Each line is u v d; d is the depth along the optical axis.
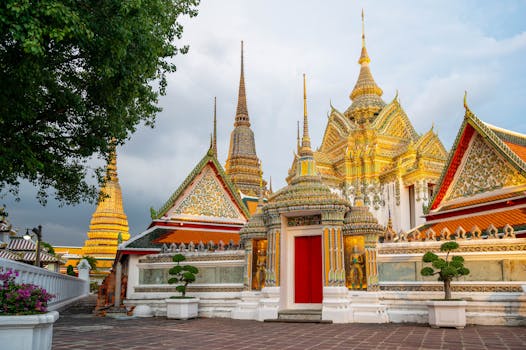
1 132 11.84
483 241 16.62
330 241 17.23
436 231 22.58
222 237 26.62
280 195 19.11
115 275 24.91
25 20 8.89
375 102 51.97
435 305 14.28
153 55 13.04
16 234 42.88
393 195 43.03
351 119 52.84
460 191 23.67
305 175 19.02
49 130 13.83
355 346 10.04
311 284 17.94
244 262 19.38
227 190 28.38
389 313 16.72
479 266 16.58
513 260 16.11
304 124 19.88
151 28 12.66
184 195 27.16
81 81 13.53
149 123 16.98
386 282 17.56
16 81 10.50
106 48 11.24
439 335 12.20
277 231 18.08
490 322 15.30
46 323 7.48
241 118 61.03
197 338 11.56
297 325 15.34
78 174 16.56
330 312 16.25
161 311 20.39
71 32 9.81
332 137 51.84
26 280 15.49
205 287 20.16
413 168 41.53
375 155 45.09
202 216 27.28
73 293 33.31
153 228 25.47
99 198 18.20
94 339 11.36
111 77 12.79
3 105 10.71
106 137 15.48
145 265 21.83
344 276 17.11
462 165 23.67
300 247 18.48
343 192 46.28
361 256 17.73
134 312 20.27
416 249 17.50
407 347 9.87
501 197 20.89
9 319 7.08
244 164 57.38
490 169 21.91
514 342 10.68
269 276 17.70
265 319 16.78
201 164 27.53
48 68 12.33
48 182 16.19
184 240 24.84
